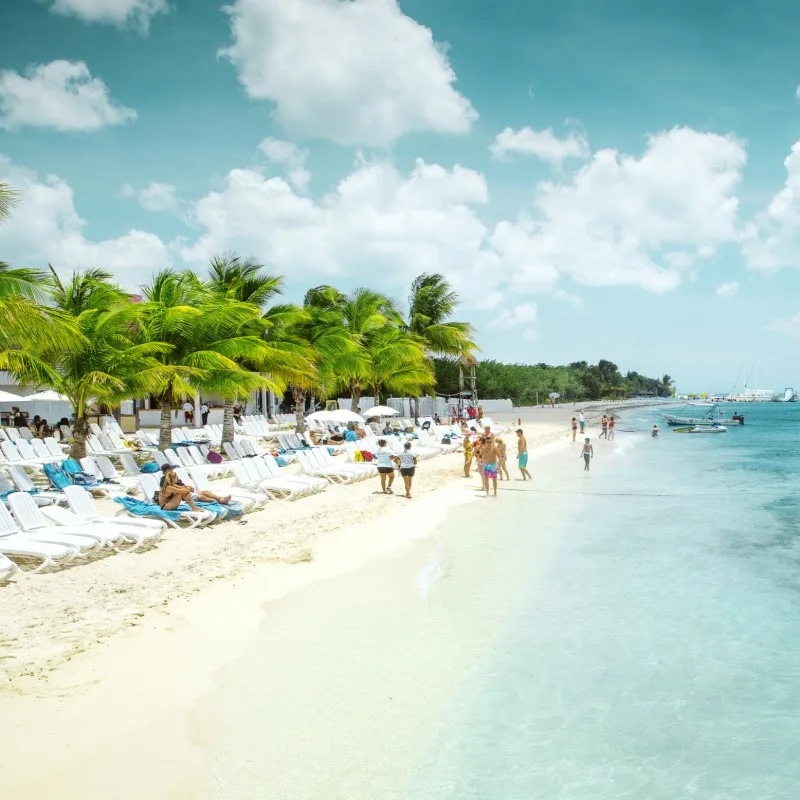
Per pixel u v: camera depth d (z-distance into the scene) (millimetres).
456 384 63625
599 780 5266
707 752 5688
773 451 37812
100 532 10672
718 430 60844
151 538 11648
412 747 5609
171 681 6609
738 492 20312
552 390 123500
